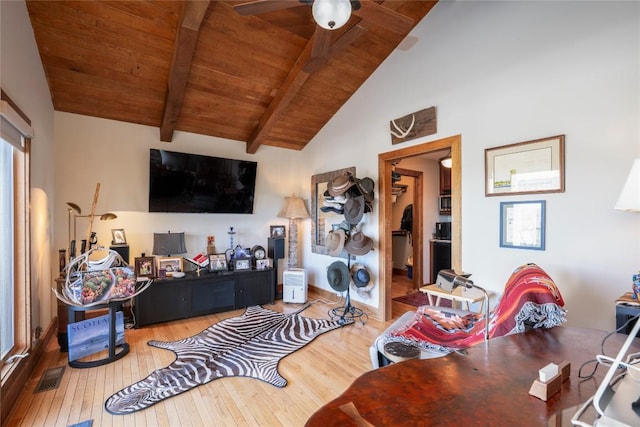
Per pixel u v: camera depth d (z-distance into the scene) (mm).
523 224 2449
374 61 3713
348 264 3852
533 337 1357
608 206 2035
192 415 1919
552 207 2289
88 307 2535
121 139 3826
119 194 3801
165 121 3697
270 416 1921
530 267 1899
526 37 2447
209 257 4105
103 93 3387
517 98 2494
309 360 2662
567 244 2215
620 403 811
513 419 794
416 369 1069
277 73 3609
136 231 3906
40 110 2803
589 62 2119
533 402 867
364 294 3957
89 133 3629
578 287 2162
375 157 3830
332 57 3535
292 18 2992
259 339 3102
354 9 1970
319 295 4805
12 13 2156
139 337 3146
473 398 891
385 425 774
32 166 2518
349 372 2465
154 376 2361
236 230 4699
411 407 849
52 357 2654
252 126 4473
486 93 2707
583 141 2145
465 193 2861
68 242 3457
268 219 5023
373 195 3777
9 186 2229
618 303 1756
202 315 3840
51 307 3135
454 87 2961
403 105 3467
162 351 2816
